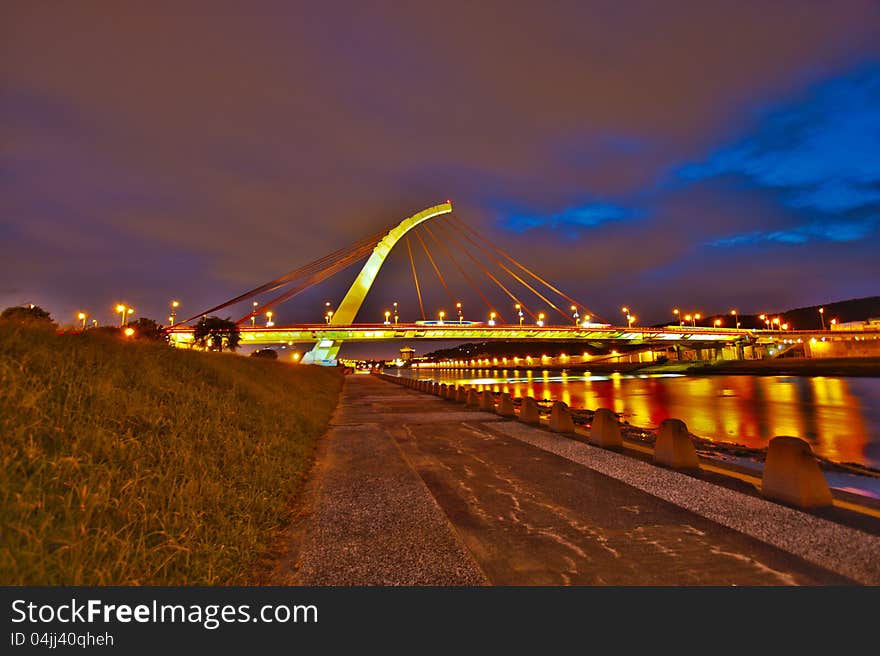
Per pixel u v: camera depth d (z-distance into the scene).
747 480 6.40
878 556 3.93
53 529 3.31
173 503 4.22
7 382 4.80
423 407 19.14
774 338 113.00
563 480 6.71
